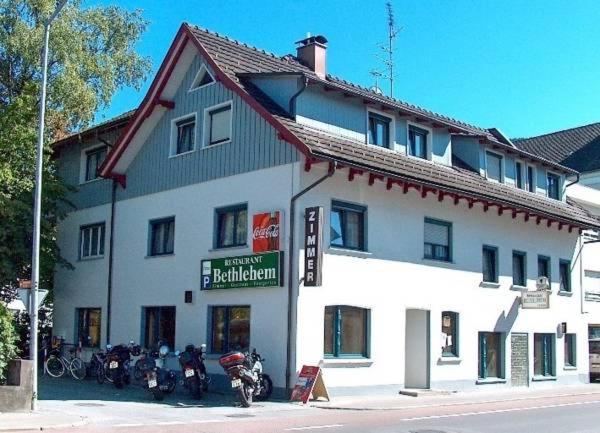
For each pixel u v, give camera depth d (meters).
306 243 18.33
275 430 13.22
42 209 25.59
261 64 22.55
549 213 25.78
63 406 16.05
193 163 22.02
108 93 30.16
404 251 21.16
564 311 27.81
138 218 23.95
